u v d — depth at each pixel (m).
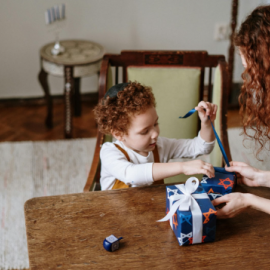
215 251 0.81
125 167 1.05
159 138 1.29
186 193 0.85
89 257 0.79
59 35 2.89
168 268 0.77
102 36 2.97
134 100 1.02
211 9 3.02
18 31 2.81
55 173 2.26
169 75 1.45
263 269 0.77
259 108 0.97
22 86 3.02
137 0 2.88
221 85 1.38
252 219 0.92
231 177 0.98
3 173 2.24
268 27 0.88
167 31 3.04
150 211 0.94
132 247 0.82
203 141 1.21
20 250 1.70
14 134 2.67
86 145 2.55
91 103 3.11
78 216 0.91
